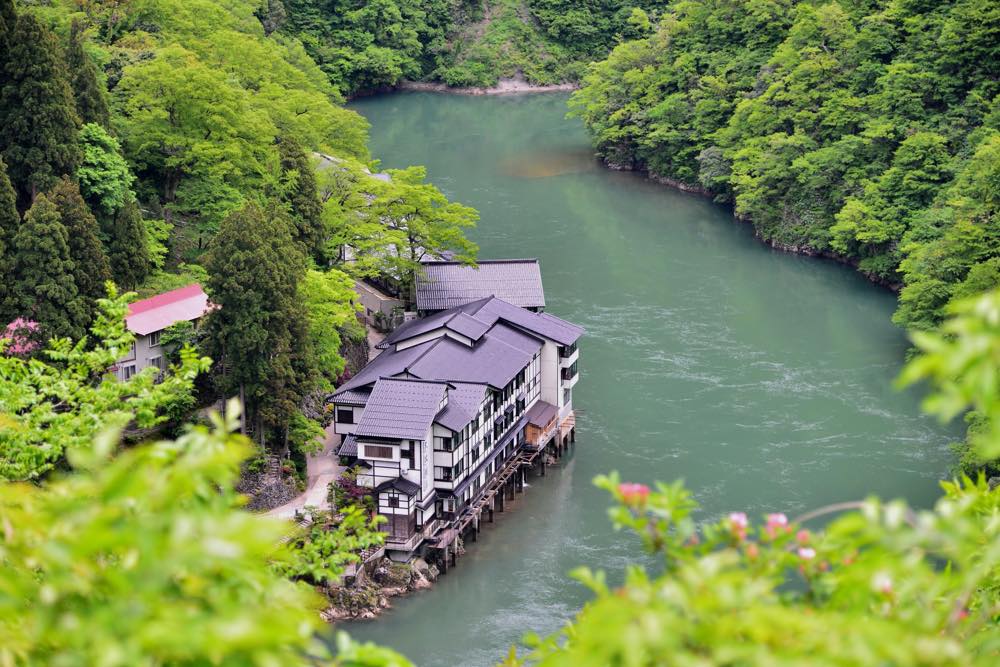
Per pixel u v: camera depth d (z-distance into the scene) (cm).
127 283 5550
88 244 5031
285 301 4988
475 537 5050
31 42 5703
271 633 796
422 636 4338
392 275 6606
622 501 1145
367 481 4859
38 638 877
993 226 6631
